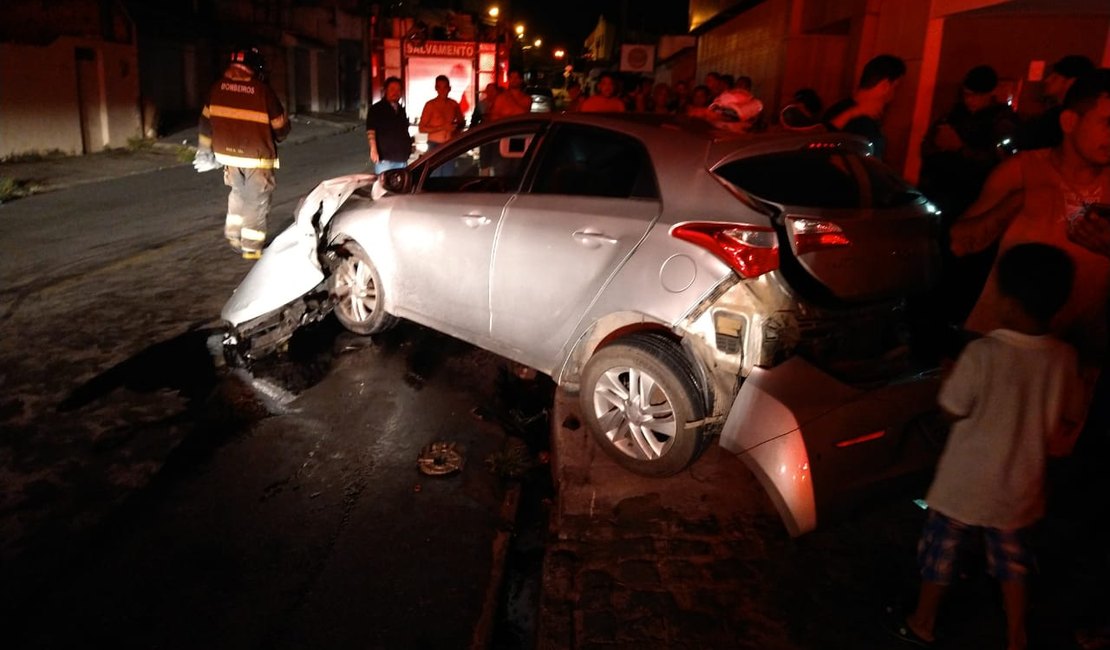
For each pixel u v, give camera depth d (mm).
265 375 5473
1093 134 3074
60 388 5145
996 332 2533
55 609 3195
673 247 3697
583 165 4336
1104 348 3502
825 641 2943
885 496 3434
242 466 4305
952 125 5352
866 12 9812
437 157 5297
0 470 4168
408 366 5711
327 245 6031
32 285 7395
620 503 3787
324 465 4352
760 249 3434
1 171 14922
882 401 3416
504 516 3982
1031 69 7688
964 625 2986
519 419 5035
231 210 8133
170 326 6320
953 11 7961
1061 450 3693
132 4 23047
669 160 3879
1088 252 3311
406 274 5379
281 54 30453
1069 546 3453
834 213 3553
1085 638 2889
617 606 3121
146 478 4148
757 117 4770
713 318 3547
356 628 3158
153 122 20672
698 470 4082
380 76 13969
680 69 29734
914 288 3830
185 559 3531
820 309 3514
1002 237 3518
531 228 4406
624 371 3951
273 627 3143
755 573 3316
